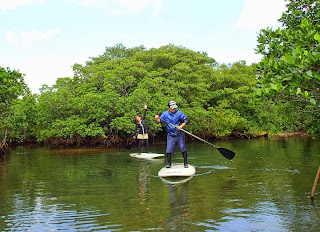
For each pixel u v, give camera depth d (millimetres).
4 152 16172
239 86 25344
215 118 22094
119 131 20219
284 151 13336
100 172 9289
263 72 6137
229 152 8867
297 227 4352
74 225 4707
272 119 23719
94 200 6078
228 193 6281
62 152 16297
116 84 19578
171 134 8883
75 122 18109
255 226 4449
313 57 4422
